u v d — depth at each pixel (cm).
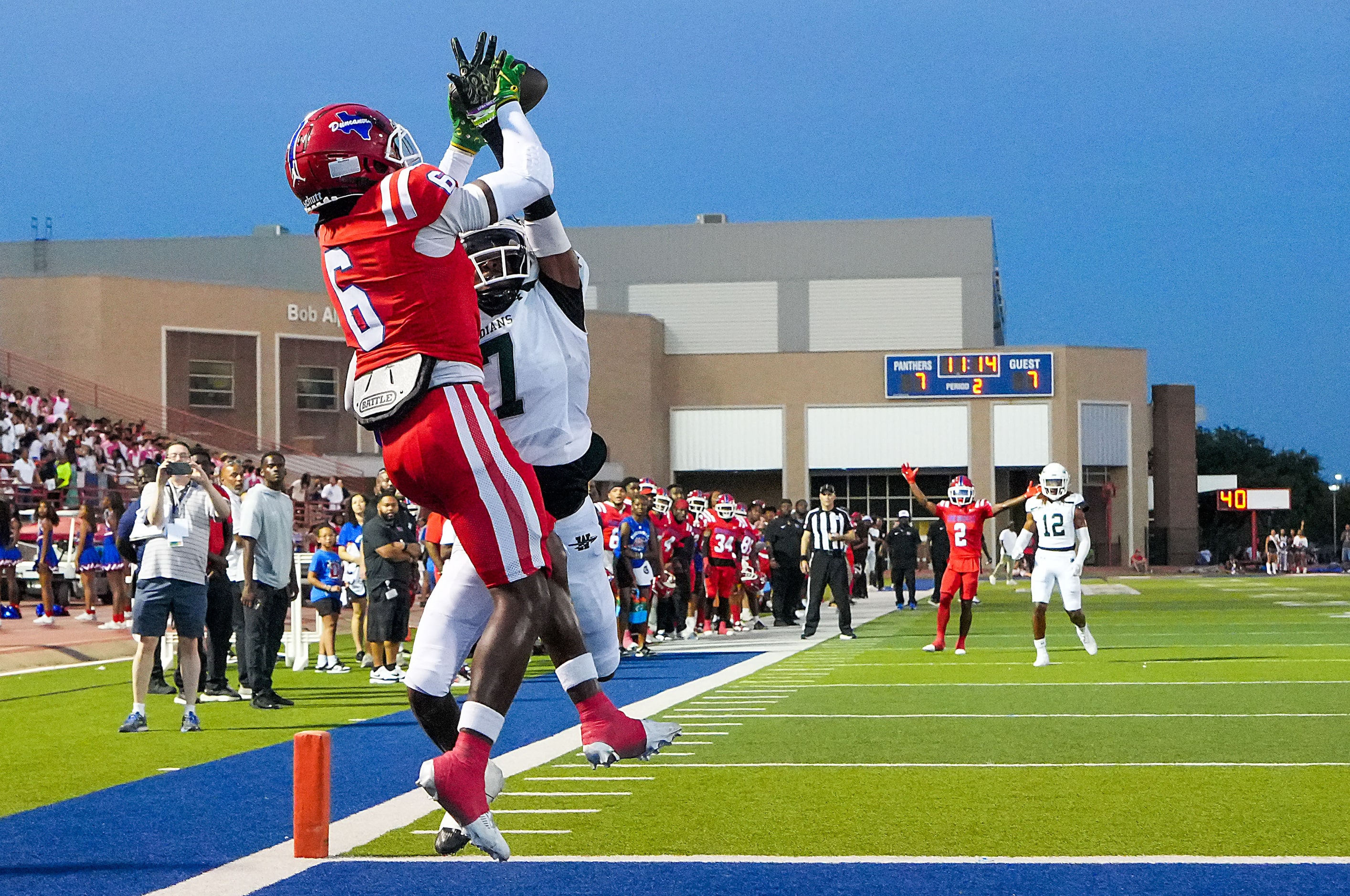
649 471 7012
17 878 657
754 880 630
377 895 609
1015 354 7062
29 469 3775
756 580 2966
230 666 2014
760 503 3622
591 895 605
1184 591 4469
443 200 529
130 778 991
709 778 922
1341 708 1296
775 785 890
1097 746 1055
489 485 538
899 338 8088
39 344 5341
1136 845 695
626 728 574
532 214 606
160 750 1146
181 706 1498
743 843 714
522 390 604
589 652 574
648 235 8181
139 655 1270
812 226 8125
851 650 2202
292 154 544
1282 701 1356
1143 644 2202
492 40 572
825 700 1423
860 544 4181
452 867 664
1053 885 615
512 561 542
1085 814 780
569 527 634
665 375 7269
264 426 5603
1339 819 759
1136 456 7238
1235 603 3650
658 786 891
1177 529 7550
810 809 805
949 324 8062
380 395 540
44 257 8419
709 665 1948
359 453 5800
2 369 5297
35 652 2069
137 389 5369
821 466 7194
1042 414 7069
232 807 859
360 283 538
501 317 604
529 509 546
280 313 5659
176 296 5459
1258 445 11500
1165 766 951
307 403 5706
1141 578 6028
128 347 5359
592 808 816
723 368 7256
